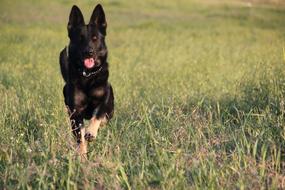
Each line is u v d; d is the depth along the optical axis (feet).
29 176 22.11
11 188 21.63
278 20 138.10
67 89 29.68
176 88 43.93
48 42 90.48
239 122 29.71
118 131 28.45
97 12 29.68
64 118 29.96
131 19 138.62
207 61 65.21
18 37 94.89
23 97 36.94
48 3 159.63
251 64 56.08
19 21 125.08
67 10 149.59
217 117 31.24
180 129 26.91
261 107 31.83
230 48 84.64
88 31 29.04
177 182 21.52
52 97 36.91
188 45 90.27
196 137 25.73
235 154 23.76
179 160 23.38
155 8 160.45
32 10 145.59
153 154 24.64
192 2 173.58
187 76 53.21
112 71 57.11
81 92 28.84
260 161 23.40
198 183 21.68
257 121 27.99
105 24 29.81
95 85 28.81
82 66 28.55
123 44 92.22
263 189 21.01
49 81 47.98
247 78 37.96
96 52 28.73
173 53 78.28
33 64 64.49
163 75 54.75
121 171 21.99
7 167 23.31
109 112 29.96
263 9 160.04
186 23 131.95
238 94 35.47
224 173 22.45
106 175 22.49
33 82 48.47
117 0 170.60
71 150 24.75
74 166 23.00
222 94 38.75
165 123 28.78
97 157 24.67
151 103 36.81
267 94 32.68
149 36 105.40
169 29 119.24
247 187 21.57
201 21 136.67
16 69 59.16
